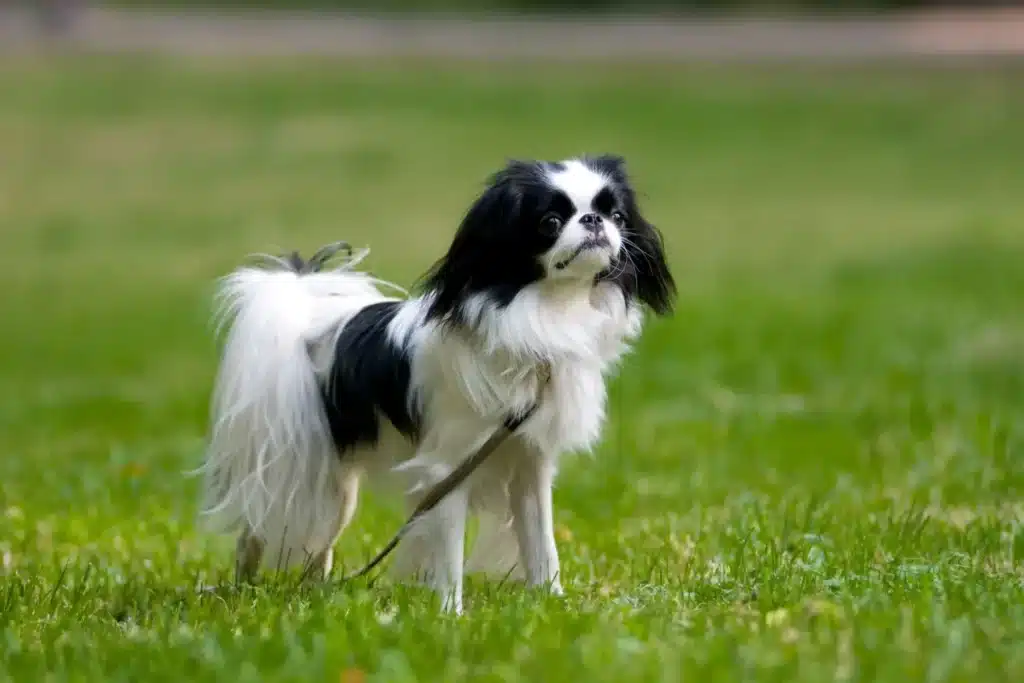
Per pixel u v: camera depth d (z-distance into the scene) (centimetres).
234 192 2953
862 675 539
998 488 985
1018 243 2412
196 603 727
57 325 1962
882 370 1539
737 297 2025
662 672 542
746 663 549
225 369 782
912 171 3102
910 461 1107
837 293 2042
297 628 632
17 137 3394
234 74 4019
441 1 4962
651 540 875
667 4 4828
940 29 4456
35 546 895
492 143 3366
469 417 707
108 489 1060
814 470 1091
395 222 2672
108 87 3862
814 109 3662
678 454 1172
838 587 701
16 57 4153
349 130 3488
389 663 563
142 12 4766
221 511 782
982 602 649
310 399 762
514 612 645
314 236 2566
